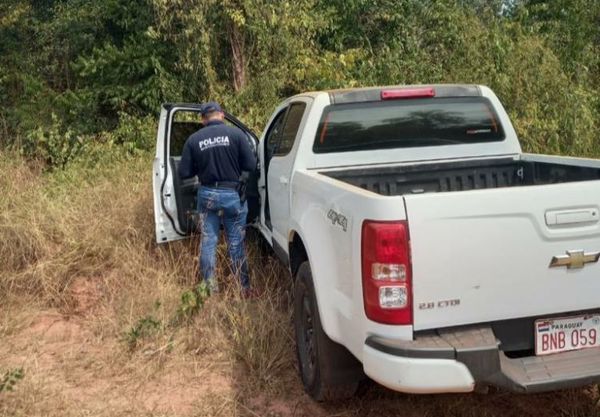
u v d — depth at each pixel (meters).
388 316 2.62
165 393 3.78
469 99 4.39
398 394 3.63
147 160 8.25
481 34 8.79
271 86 9.24
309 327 3.67
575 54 9.70
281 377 3.90
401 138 4.31
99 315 4.86
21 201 6.50
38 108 9.82
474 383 2.60
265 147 5.34
